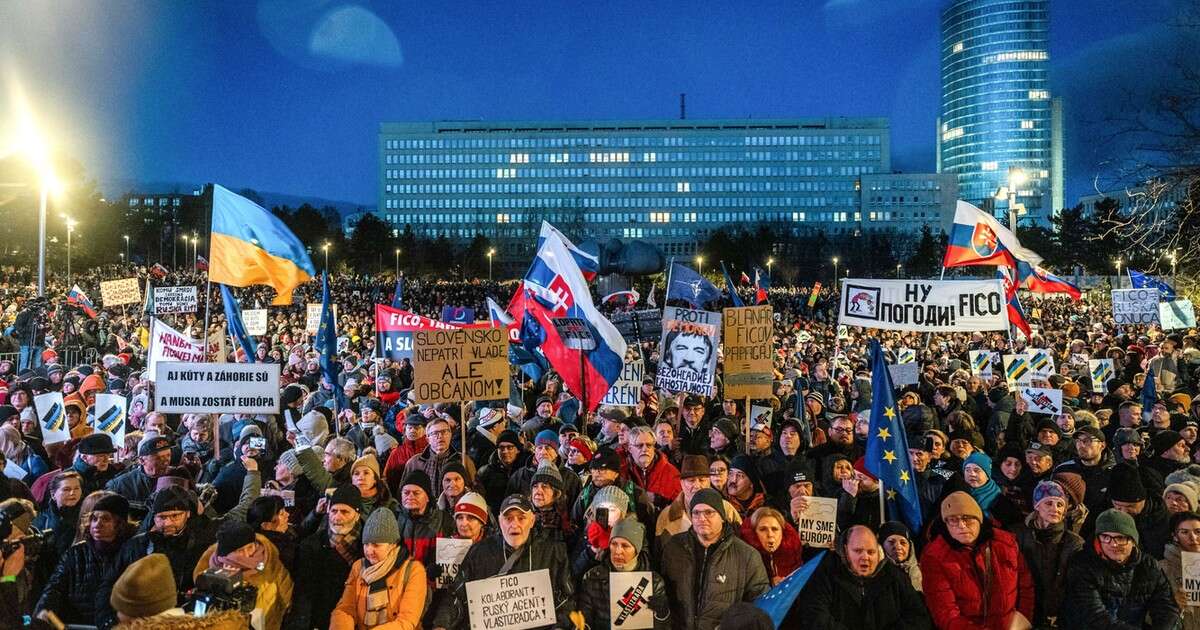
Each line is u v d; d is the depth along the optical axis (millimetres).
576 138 168875
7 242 65125
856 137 165875
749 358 8727
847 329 29453
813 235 148000
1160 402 9828
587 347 9070
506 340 7805
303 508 6840
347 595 5113
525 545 5273
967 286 8555
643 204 167875
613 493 5660
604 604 5180
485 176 169875
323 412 9844
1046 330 30203
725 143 167375
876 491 6664
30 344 20047
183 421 10000
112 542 5441
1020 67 180875
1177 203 8922
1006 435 10195
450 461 6980
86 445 7363
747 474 6562
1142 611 5059
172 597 3428
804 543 6027
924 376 14602
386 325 11734
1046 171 179625
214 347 14297
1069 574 5262
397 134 170875
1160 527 6172
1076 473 6410
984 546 5156
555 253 9438
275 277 9758
